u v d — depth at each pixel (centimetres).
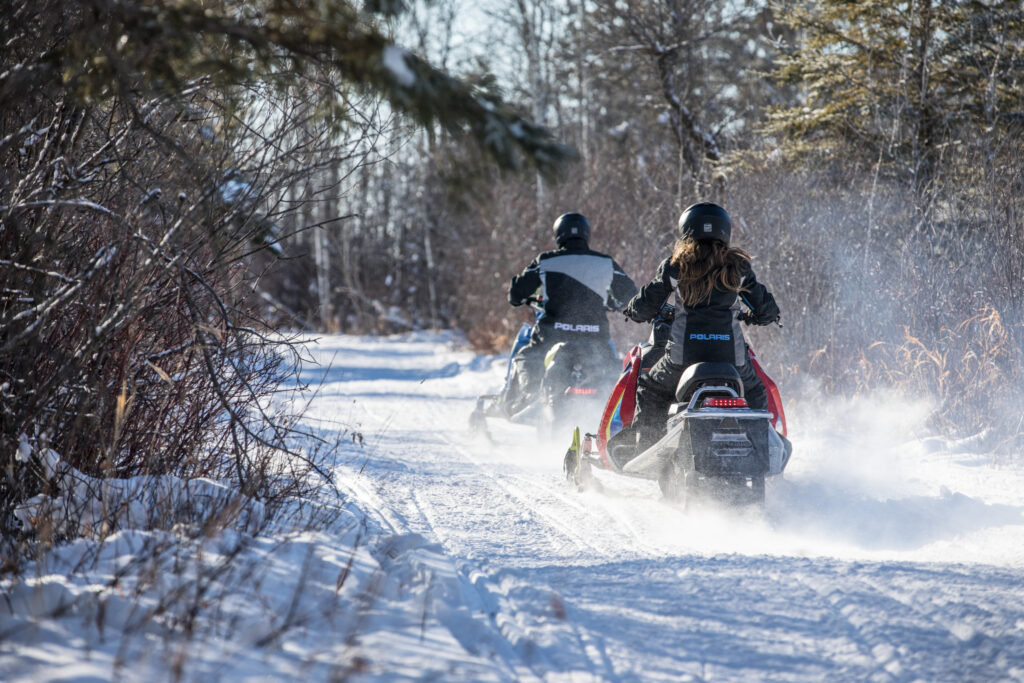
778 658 1085
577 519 1959
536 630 1181
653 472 2180
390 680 982
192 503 1600
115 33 1105
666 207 5416
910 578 1336
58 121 1573
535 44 8638
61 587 1138
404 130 1597
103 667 955
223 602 1163
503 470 2650
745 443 1847
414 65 1084
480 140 1146
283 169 1752
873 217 4003
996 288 3044
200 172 1653
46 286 1598
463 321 9025
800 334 3653
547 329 3077
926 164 4438
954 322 3159
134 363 1762
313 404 4478
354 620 1155
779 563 1441
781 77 5816
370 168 1848
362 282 14262
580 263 3058
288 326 2052
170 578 1205
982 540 1681
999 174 3372
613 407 2197
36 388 1534
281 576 1298
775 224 4094
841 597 1268
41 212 1584
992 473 2328
